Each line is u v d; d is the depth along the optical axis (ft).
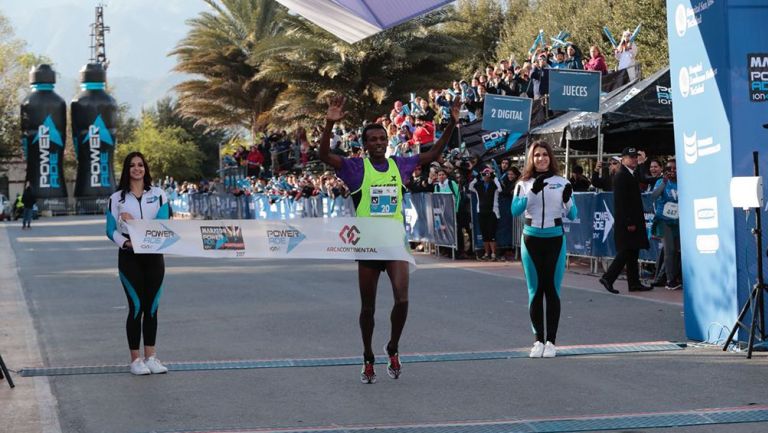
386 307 49.88
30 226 191.93
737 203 33.04
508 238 78.79
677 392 28.84
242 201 162.91
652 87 67.87
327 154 30.12
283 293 57.98
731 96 34.73
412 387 30.45
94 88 287.89
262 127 216.13
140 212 33.06
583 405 27.53
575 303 50.19
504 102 73.31
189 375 33.09
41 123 278.87
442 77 170.19
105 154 286.87
